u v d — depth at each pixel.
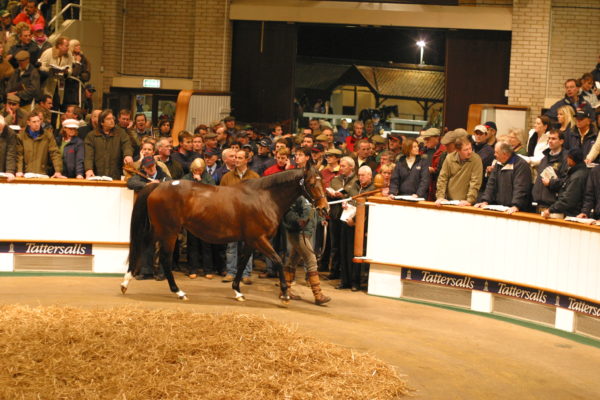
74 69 14.36
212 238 9.65
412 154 11.02
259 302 9.81
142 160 10.78
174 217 9.52
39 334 7.38
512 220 9.57
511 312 9.66
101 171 11.41
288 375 6.82
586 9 17.44
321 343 7.71
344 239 10.81
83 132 12.27
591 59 17.55
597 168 9.00
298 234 9.86
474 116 15.40
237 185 9.72
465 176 10.32
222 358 7.04
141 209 9.58
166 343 7.22
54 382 6.36
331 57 21.34
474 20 17.72
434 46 21.44
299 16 18.28
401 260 10.39
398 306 10.05
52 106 13.84
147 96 19.22
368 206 10.57
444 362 7.80
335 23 18.20
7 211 10.81
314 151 11.65
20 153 11.25
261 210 9.53
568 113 10.39
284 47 18.64
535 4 17.39
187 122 15.73
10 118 12.55
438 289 10.22
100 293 9.85
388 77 21.28
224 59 18.64
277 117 18.78
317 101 20.53
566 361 8.02
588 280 8.77
